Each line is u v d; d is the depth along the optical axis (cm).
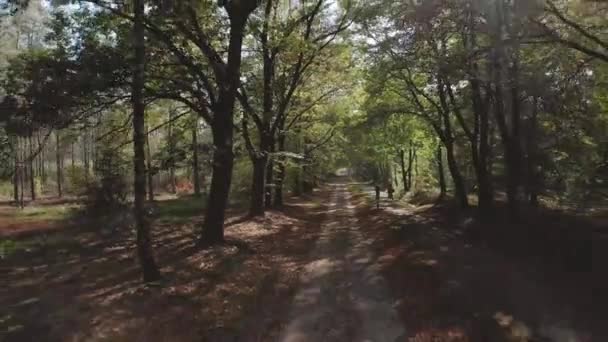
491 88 2069
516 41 1417
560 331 830
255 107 2566
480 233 1933
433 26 1598
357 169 11662
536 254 1455
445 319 901
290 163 3197
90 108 1332
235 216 2744
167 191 6038
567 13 1481
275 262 1508
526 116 2423
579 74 1712
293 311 1012
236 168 3603
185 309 977
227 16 1753
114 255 1562
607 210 2648
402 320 936
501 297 1033
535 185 2591
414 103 3067
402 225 2377
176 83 1538
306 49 2162
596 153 2689
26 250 1656
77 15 1398
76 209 2503
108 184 2355
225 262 1410
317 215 3234
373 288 1185
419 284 1177
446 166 5006
